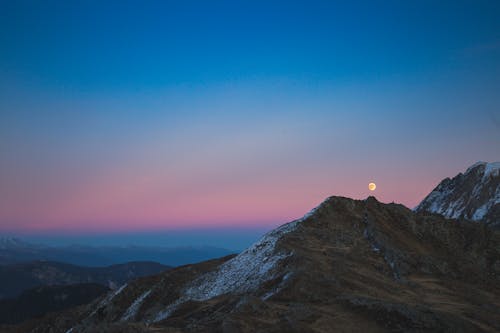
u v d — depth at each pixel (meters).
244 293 54.31
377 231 81.94
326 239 75.88
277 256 63.75
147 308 73.88
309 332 36.22
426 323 38.88
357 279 55.16
